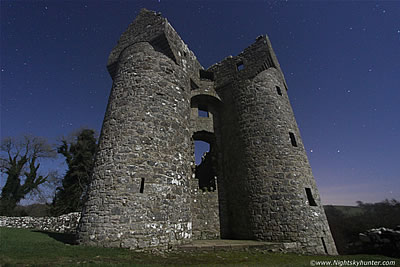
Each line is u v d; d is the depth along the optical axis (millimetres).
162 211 8648
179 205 9430
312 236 10070
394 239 9023
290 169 11430
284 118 12992
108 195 8211
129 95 10375
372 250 9844
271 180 11320
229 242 9773
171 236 8555
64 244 7742
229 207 12898
